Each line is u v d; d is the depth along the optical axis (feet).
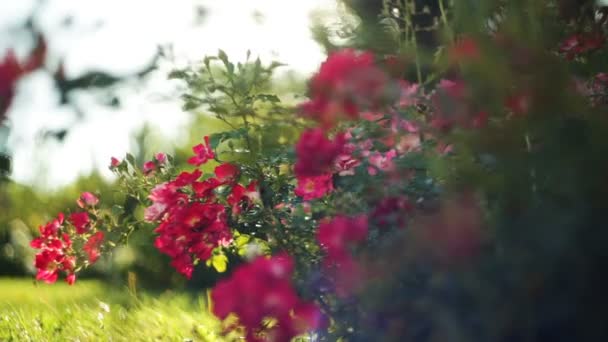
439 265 8.39
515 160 8.43
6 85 7.45
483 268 7.93
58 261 14.74
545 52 8.84
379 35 12.57
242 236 13.30
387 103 10.35
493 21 9.41
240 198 12.70
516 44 8.84
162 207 12.80
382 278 8.89
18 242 34.71
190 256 13.14
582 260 7.61
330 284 10.11
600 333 7.69
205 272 25.08
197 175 12.75
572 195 7.89
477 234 8.24
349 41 12.64
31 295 27.09
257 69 11.98
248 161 12.84
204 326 16.05
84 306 18.58
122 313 16.96
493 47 8.91
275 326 10.13
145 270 28.27
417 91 10.85
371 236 10.11
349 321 9.98
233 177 12.73
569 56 11.25
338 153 10.64
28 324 17.37
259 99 12.10
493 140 8.68
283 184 12.69
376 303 8.82
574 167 8.00
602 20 11.35
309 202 11.48
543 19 9.24
